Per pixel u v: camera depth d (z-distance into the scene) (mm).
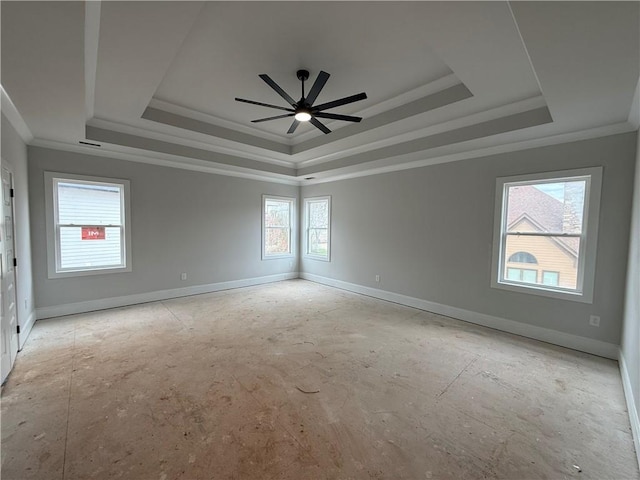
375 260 5469
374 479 1590
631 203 2926
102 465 1649
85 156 4238
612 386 2535
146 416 2068
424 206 4703
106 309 4512
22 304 3252
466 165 4184
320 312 4551
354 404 2244
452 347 3309
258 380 2566
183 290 5352
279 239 6938
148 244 4898
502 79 2564
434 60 2676
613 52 1763
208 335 3572
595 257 3152
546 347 3334
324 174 5914
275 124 4375
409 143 4219
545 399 2342
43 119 3045
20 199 3314
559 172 3359
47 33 1672
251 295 5539
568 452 1800
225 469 1640
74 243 4258
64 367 2742
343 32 2303
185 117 3967
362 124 3943
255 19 2156
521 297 3689
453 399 2328
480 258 4062
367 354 3109
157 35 2002
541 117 2998
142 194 4797
